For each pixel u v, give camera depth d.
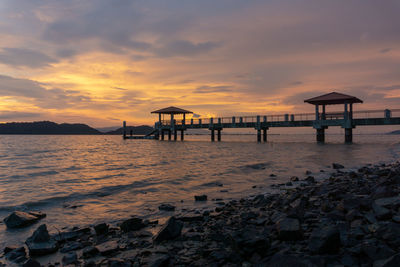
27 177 12.77
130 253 4.04
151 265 3.43
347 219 4.55
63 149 38.94
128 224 5.31
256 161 18.83
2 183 11.21
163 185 10.55
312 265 2.84
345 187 7.84
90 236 5.08
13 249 4.56
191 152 28.95
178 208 7.21
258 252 3.44
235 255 3.46
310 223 4.60
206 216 6.03
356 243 3.38
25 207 7.42
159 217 6.36
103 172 14.29
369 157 21.00
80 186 10.45
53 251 4.38
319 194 7.58
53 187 10.28
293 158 20.64
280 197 7.76
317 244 3.25
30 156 26.09
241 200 7.68
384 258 2.87
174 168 15.62
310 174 13.05
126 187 10.20
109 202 7.97
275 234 4.03
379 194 5.55
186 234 4.71
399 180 7.43
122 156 25.23
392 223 3.62
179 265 3.51
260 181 11.30
